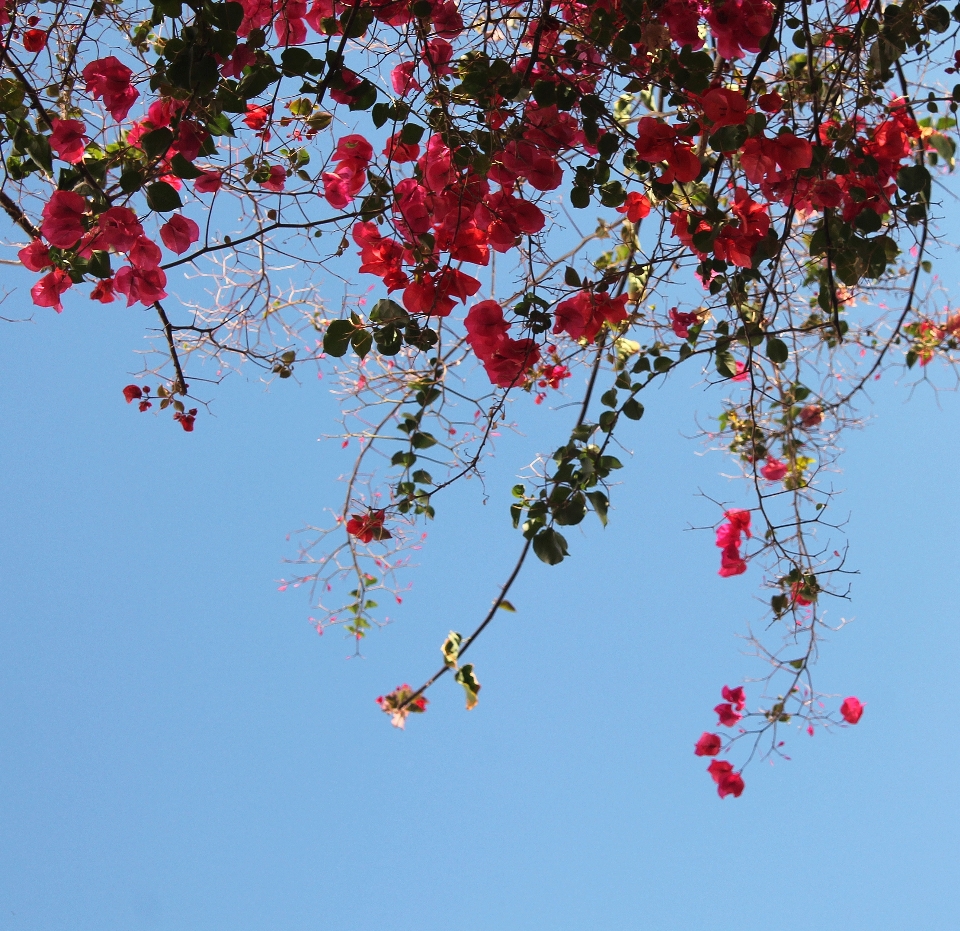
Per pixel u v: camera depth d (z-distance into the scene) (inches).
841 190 84.0
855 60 83.0
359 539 115.3
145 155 79.8
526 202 81.0
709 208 83.7
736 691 120.9
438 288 80.8
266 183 89.7
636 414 93.6
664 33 77.8
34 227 84.1
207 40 69.7
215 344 103.5
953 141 95.7
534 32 82.1
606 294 88.2
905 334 115.3
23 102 79.1
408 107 78.2
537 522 91.9
